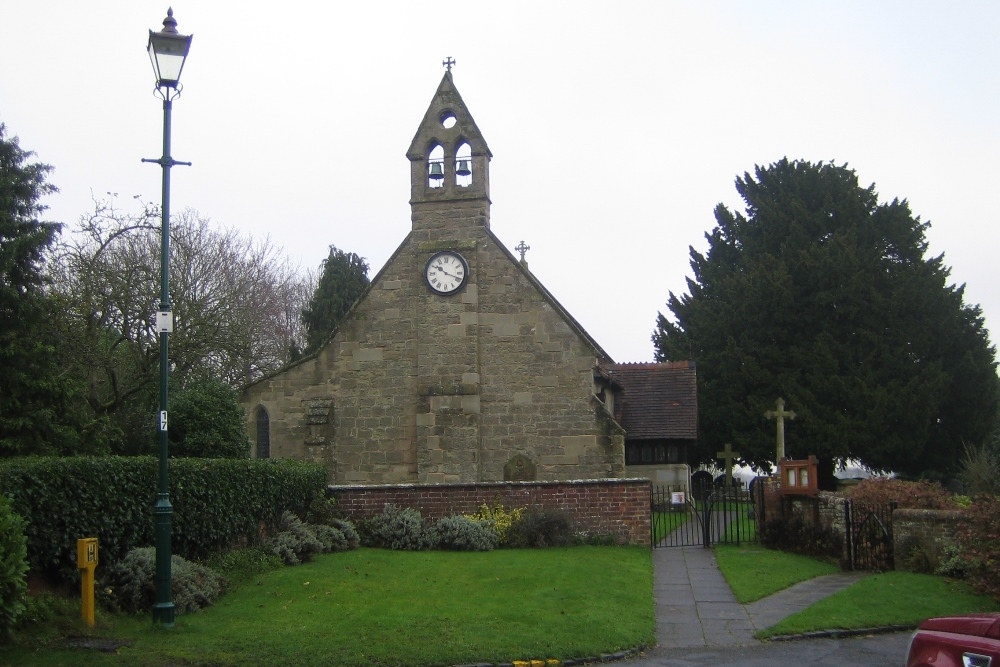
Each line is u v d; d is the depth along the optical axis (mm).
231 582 17453
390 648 13258
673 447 37688
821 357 46312
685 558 22734
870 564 21109
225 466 18969
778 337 48594
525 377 29734
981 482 28859
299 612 15578
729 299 51406
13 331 22281
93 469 15250
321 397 30656
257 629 14289
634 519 23984
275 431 30750
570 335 29703
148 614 14984
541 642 13867
